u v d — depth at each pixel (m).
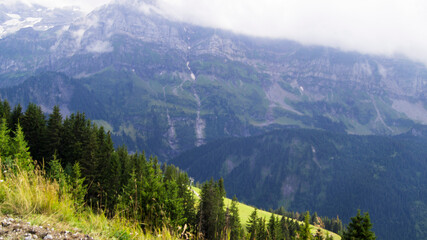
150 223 6.80
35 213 6.05
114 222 6.48
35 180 7.08
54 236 4.95
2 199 6.12
